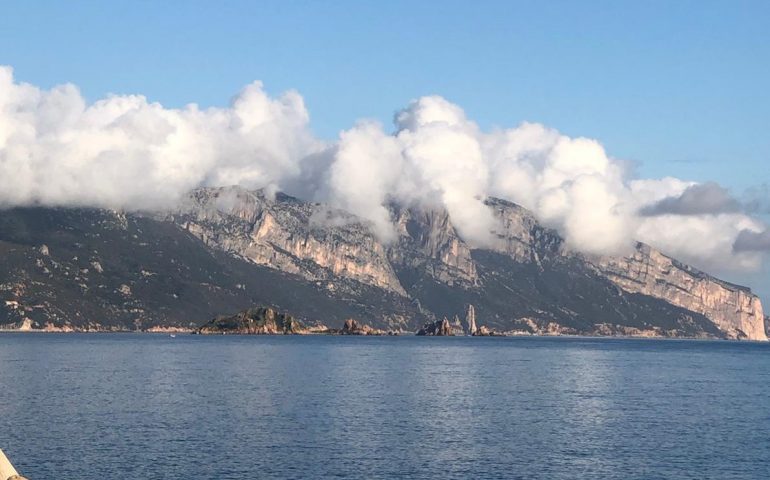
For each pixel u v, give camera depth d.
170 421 110.94
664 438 104.88
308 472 83.06
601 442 101.50
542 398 147.75
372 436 102.44
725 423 118.31
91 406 125.06
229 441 97.31
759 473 86.06
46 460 86.31
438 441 100.12
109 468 83.19
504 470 85.56
